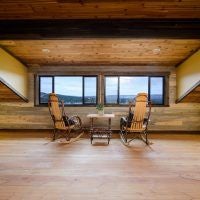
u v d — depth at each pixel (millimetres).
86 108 7004
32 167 3660
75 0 3686
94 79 7137
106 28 4355
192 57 5883
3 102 7098
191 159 4125
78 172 3447
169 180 3150
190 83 5977
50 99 5602
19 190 2822
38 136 6250
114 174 3371
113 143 5473
